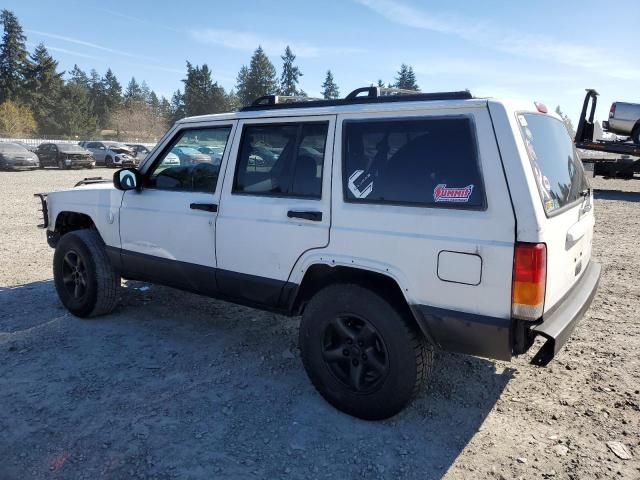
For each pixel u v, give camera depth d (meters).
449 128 2.88
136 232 4.51
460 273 2.78
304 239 3.39
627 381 3.73
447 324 2.86
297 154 3.51
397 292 3.14
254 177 3.74
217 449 2.95
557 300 2.94
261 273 3.66
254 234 3.65
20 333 4.64
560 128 3.62
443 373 3.89
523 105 3.02
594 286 3.49
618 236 9.06
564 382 3.74
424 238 2.88
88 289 4.85
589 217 3.76
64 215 5.38
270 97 3.99
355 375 3.23
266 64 91.88
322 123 3.40
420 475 2.75
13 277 6.48
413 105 3.01
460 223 2.78
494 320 2.71
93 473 2.74
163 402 3.46
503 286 2.67
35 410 3.35
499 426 3.20
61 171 26.61
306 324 3.42
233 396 3.55
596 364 4.01
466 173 2.80
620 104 16.70
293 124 3.55
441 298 2.86
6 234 9.33
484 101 2.78
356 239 3.14
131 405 3.41
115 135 93.75
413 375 3.04
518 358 4.14
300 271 3.44
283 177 3.57
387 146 3.10
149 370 3.93
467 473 2.76
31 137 66.62
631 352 4.22
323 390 3.40
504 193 2.67
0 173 24.55
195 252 4.07
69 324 4.88
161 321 4.97
